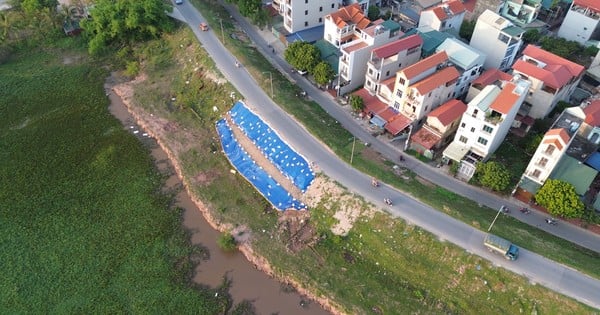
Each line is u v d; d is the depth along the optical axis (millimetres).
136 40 98250
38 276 56062
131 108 82188
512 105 63031
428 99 71750
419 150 71625
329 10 99000
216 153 72688
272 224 62094
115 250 59406
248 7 98312
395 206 60312
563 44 89438
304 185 65375
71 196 66125
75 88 86875
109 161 71812
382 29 80688
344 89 83188
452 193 64312
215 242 61031
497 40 82688
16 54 95312
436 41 83875
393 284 54406
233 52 89812
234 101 79000
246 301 54375
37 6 97938
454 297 52406
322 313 53125
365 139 74188
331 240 59594
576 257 54094
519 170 68062
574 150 66000
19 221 62375
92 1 103188
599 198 60656
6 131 76938
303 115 75688
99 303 53688
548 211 60062
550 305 49812
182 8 105375
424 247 56031
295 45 86250
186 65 89625
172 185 68750
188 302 54094
